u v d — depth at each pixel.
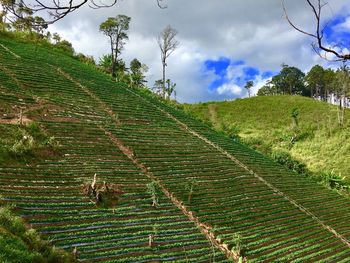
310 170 67.69
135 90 71.69
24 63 58.97
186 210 35.00
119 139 45.16
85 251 24.36
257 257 30.84
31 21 4.71
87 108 51.25
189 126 60.31
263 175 51.19
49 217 26.64
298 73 158.25
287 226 38.75
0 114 39.53
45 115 43.84
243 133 87.94
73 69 66.81
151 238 27.53
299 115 95.00
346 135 78.69
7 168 30.52
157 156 44.47
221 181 44.09
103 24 84.44
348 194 57.91
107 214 29.56
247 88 147.38
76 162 36.22
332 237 40.28
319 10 4.31
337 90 104.12
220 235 32.12
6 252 17.73
